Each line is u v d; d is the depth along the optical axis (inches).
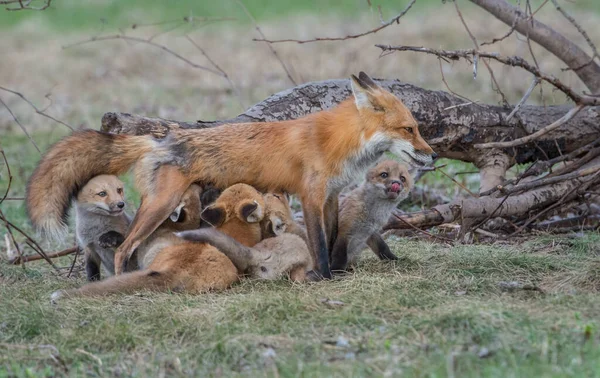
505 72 1047.0
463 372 301.0
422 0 1610.5
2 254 552.7
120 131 503.2
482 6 601.3
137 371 322.0
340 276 447.5
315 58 1185.4
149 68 1217.4
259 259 429.4
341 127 444.5
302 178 448.5
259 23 1515.7
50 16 1630.2
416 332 340.8
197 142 452.1
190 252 414.3
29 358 335.6
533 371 295.6
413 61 1141.7
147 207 442.6
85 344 348.5
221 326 355.3
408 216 542.3
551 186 561.0
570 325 340.5
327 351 328.8
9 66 1272.1
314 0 1708.9
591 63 606.5
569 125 583.8
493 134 572.4
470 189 661.9
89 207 457.1
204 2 1723.7
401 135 443.2
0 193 699.4
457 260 460.4
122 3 1713.8
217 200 440.1
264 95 987.9
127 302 394.3
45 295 419.8
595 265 431.5
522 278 436.8
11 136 888.9
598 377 285.1
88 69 1219.2
